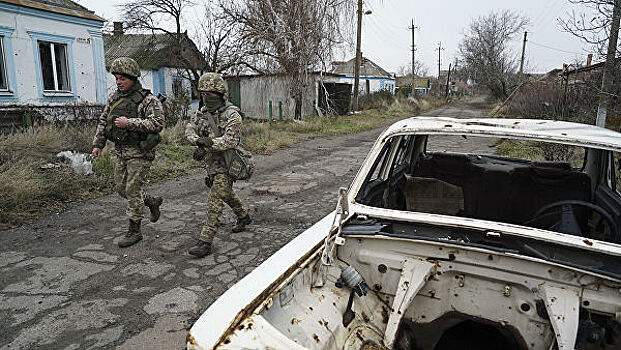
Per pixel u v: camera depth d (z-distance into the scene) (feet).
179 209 19.94
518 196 9.76
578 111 40.60
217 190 13.98
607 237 8.40
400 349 7.15
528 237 7.17
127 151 14.37
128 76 13.83
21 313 10.82
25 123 34.22
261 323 4.73
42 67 41.39
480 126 8.43
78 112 38.24
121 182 15.02
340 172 29.55
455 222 7.64
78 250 14.88
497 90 122.42
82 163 23.93
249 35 58.13
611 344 6.49
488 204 9.98
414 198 10.41
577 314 6.26
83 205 20.16
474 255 7.11
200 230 16.99
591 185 10.00
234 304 4.99
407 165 11.56
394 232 7.74
